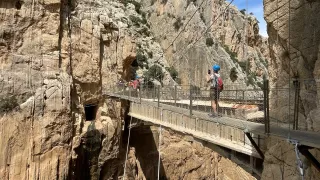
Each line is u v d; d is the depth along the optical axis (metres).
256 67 75.50
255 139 11.99
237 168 40.31
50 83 32.44
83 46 38.44
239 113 14.55
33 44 32.69
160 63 62.31
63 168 31.47
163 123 19.47
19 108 29.59
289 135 7.17
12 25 31.33
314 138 6.80
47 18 34.06
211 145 14.84
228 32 71.25
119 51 44.56
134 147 43.88
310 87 9.73
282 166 10.59
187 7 66.38
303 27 10.43
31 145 29.64
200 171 43.69
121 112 40.19
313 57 9.79
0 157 27.75
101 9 44.34
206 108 15.16
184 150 44.84
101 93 40.56
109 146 37.62
